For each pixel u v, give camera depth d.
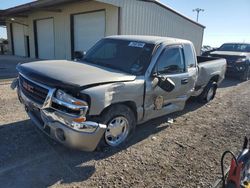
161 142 4.15
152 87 3.98
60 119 3.05
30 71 3.55
